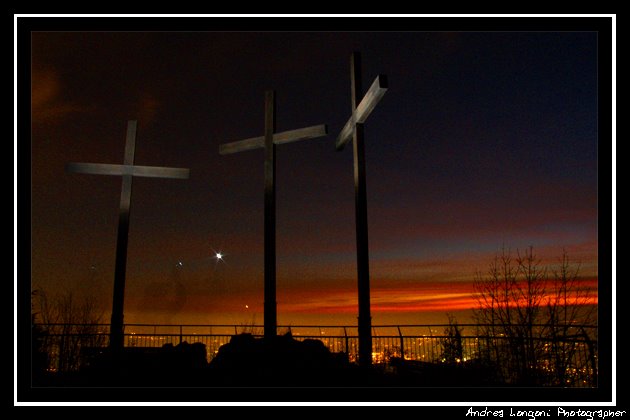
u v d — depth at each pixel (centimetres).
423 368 1184
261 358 1111
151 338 1538
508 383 1084
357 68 1103
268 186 1223
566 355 1111
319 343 1145
